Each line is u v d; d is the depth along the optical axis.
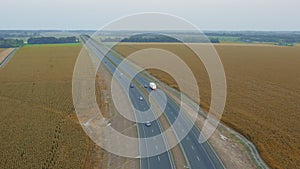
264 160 51.62
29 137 59.59
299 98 89.69
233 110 77.31
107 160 51.66
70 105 81.00
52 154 52.78
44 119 70.06
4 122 67.81
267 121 69.19
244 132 62.75
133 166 49.88
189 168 49.28
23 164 49.38
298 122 68.44
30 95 91.50
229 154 54.03
